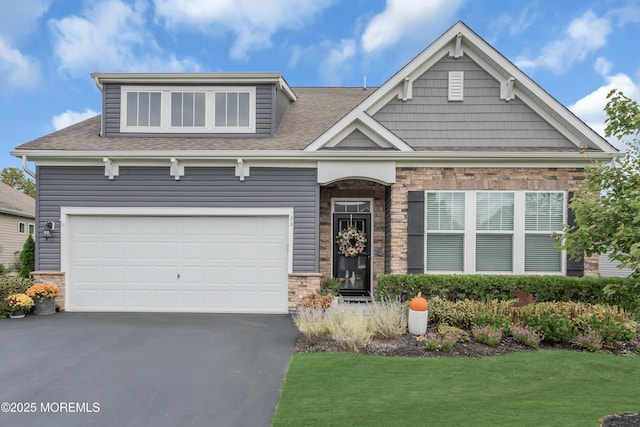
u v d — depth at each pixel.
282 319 9.04
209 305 9.89
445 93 10.41
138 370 5.80
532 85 10.05
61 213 9.83
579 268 9.53
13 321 8.75
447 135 10.35
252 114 10.70
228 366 5.96
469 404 4.60
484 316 7.39
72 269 9.91
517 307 8.04
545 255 9.77
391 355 6.41
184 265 9.91
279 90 11.38
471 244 9.82
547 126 10.27
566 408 4.45
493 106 10.35
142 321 8.75
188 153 9.55
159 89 10.78
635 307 8.38
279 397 4.89
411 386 5.18
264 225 9.96
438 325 7.55
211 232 9.95
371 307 8.25
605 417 4.16
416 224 9.84
